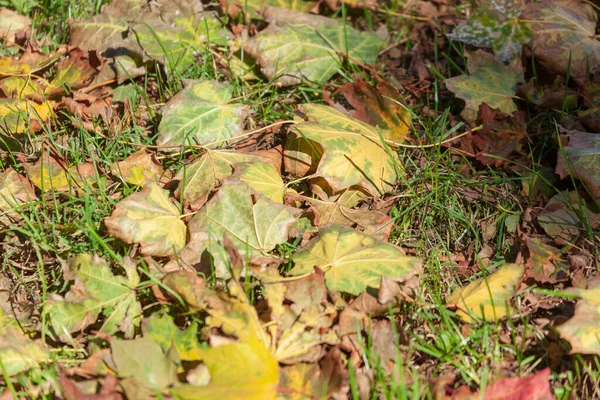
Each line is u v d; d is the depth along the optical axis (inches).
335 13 52.7
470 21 49.6
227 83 46.4
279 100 48.3
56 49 49.1
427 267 42.3
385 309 38.9
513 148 45.6
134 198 41.3
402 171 44.9
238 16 50.9
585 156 43.4
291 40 49.1
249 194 41.4
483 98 46.9
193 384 36.8
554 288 41.4
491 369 38.8
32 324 39.9
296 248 41.8
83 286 39.4
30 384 37.9
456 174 45.2
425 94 49.3
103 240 41.3
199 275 40.5
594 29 49.2
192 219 41.2
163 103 47.4
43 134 45.8
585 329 38.4
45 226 41.9
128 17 50.0
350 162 43.3
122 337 39.2
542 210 43.9
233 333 37.8
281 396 37.0
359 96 46.0
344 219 42.5
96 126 45.6
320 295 38.9
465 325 39.7
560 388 38.7
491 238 43.5
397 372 38.0
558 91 47.0
